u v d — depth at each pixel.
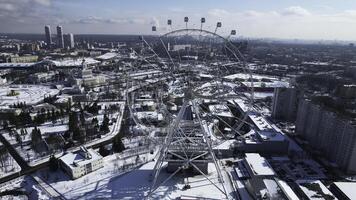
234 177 132.00
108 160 147.88
